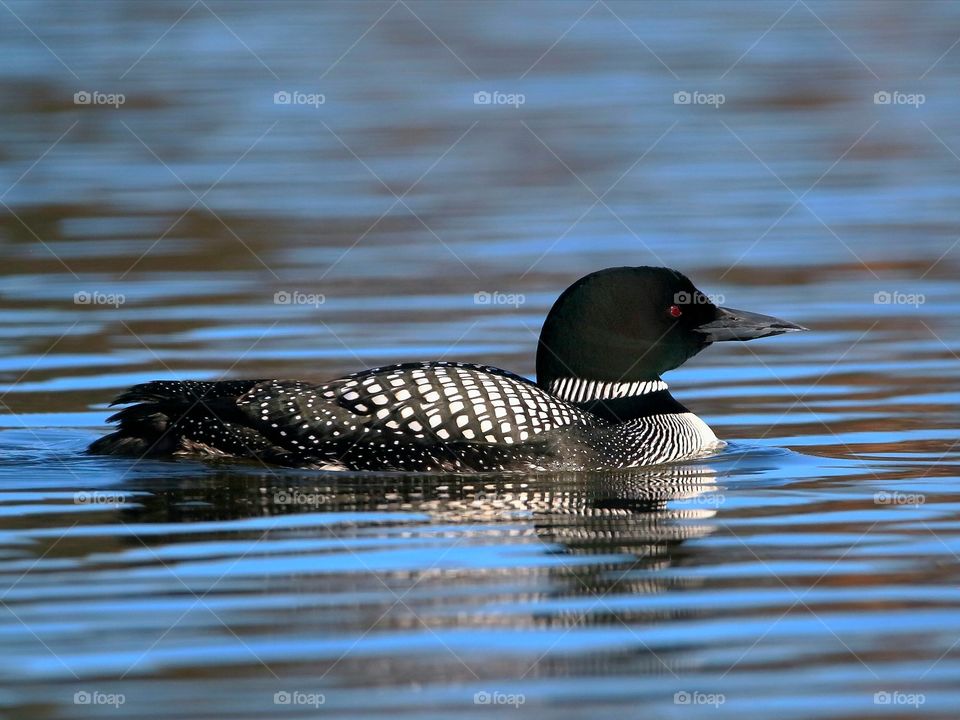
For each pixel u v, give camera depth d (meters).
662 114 24.97
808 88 26.56
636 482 10.66
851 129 23.83
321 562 8.73
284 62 28.69
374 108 25.64
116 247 17.97
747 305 15.52
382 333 14.50
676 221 18.86
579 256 17.34
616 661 7.45
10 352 13.88
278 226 18.95
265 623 7.85
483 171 21.75
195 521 9.48
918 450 11.34
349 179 21.33
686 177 21.20
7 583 8.36
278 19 32.38
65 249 17.86
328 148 23.12
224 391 11.05
